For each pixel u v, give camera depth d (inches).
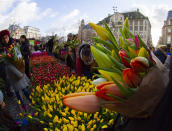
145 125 38.4
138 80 43.8
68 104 47.1
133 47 46.3
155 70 40.3
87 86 141.6
